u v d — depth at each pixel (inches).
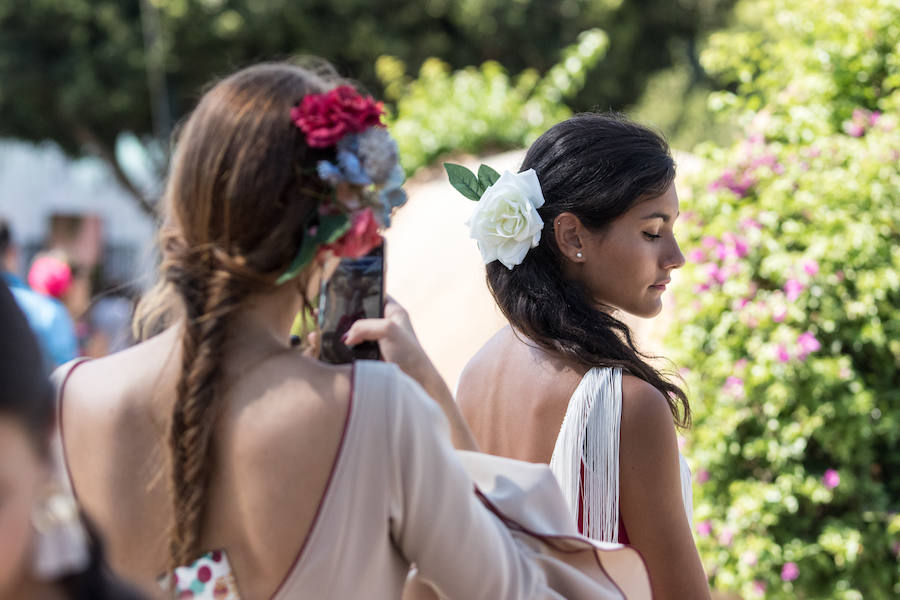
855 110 135.8
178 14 510.6
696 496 133.6
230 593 49.8
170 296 53.1
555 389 73.2
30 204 890.1
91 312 263.4
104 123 595.2
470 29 516.7
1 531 31.4
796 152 135.6
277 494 49.0
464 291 168.1
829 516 132.4
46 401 33.4
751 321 129.1
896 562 129.5
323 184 51.6
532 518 58.2
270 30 510.6
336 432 49.5
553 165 76.0
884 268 125.6
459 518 52.0
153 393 51.3
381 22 520.7
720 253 132.0
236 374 50.6
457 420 58.8
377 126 53.1
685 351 134.6
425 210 193.6
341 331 57.9
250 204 50.4
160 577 50.9
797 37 152.1
